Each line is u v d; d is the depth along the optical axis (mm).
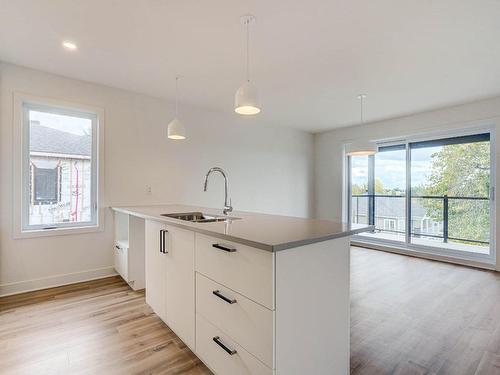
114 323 2188
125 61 2699
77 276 3143
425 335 2035
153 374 1601
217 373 1492
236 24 2072
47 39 2297
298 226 1674
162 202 3822
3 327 2115
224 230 1505
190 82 3229
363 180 5387
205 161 4316
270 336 1171
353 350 1847
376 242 5109
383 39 2277
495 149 3721
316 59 2641
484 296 2777
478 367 1668
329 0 1797
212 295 1524
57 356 1758
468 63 2719
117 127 3428
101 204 3303
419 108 4199
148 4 1841
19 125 2807
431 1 1800
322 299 1397
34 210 2975
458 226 4164
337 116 4688
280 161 5418
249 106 1917
